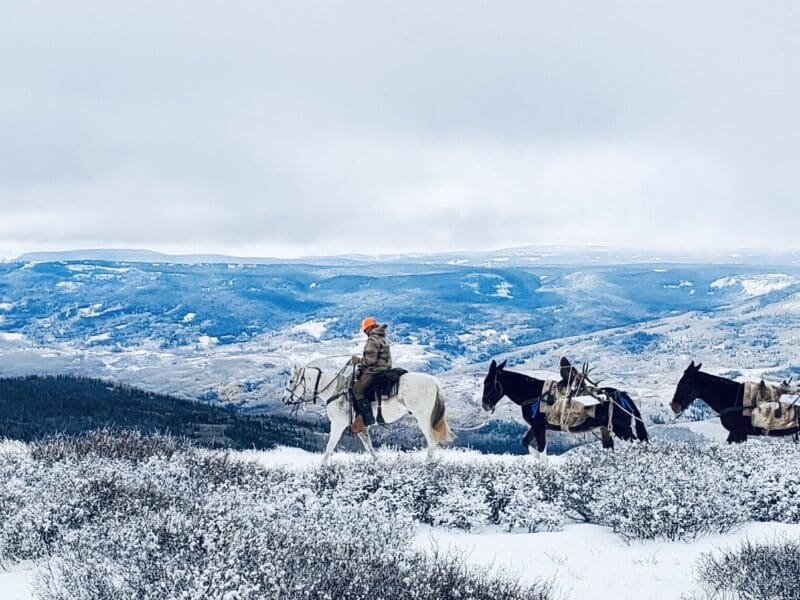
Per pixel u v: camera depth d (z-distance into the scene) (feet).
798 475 37.40
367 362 48.88
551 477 38.75
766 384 47.57
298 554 23.52
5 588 24.36
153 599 19.90
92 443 48.39
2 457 43.47
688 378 48.80
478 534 34.68
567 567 28.76
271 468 46.21
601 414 45.52
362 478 38.73
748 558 27.07
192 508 29.12
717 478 36.63
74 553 24.45
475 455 61.62
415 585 22.25
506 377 47.93
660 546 31.89
